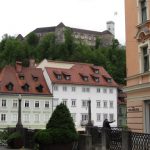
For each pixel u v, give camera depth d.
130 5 23.78
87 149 17.70
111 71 105.38
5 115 74.06
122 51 119.62
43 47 131.75
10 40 121.75
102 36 175.75
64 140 17.58
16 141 22.70
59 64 88.81
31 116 76.12
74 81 81.75
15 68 81.12
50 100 78.12
